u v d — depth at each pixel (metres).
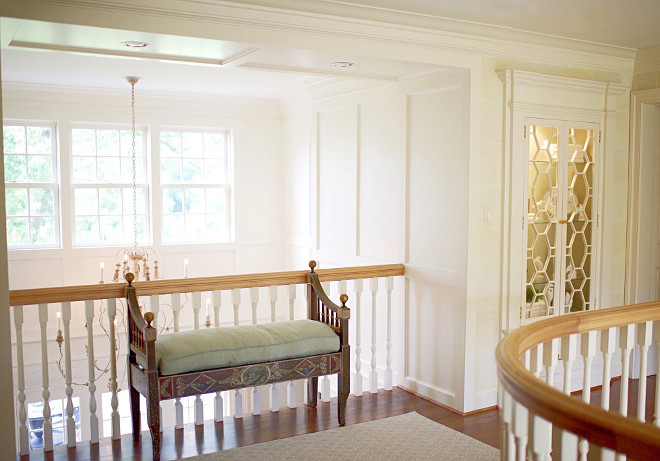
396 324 5.02
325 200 6.10
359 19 3.81
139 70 5.51
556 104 4.69
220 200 7.51
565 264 4.88
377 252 5.30
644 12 3.89
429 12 3.86
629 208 5.26
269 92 6.87
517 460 2.08
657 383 3.08
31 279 6.43
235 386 3.61
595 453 3.15
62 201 6.54
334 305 4.05
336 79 5.58
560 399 1.65
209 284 4.04
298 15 3.64
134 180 6.73
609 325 2.83
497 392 4.53
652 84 5.05
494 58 4.40
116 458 3.57
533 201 4.66
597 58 4.91
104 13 3.19
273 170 7.62
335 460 3.53
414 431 3.98
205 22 3.43
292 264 7.51
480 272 4.39
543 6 3.74
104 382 6.66
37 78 5.93
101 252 6.75
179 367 3.46
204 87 6.52
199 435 3.91
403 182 4.84
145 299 6.89
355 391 4.71
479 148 4.32
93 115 6.60
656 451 1.42
